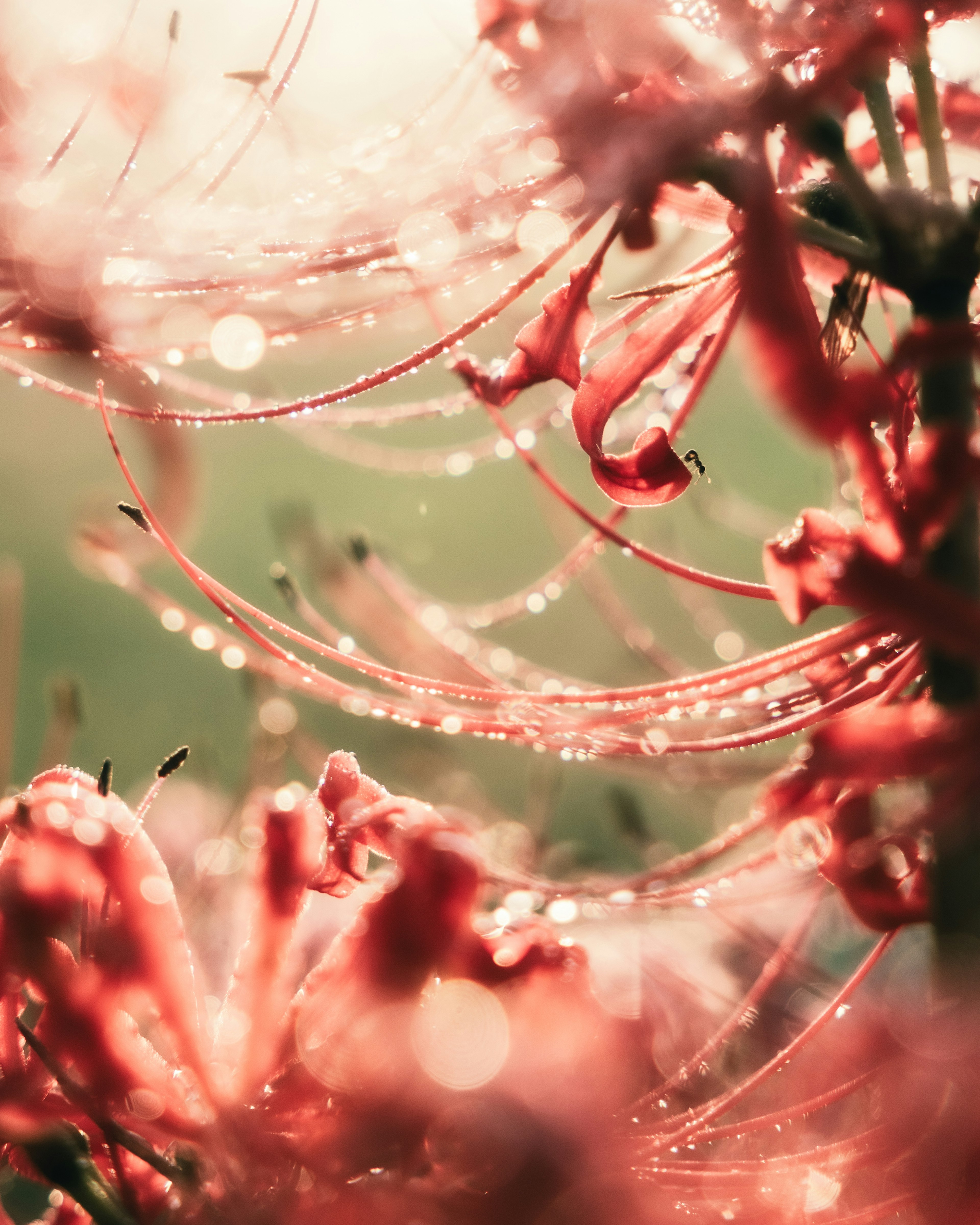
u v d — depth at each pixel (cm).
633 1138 32
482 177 33
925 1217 32
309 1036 32
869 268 33
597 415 33
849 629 34
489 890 35
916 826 32
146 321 34
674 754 35
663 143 32
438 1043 31
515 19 33
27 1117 32
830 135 33
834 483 35
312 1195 32
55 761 38
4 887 32
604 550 38
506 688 36
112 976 32
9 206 33
